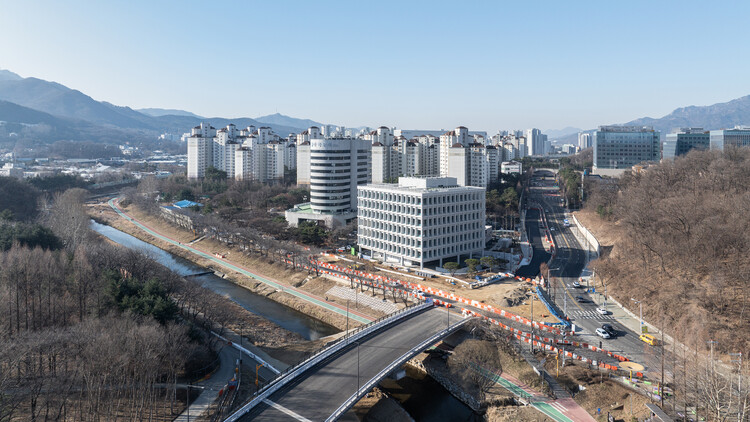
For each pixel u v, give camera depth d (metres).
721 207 188.12
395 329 158.25
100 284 159.12
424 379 153.88
